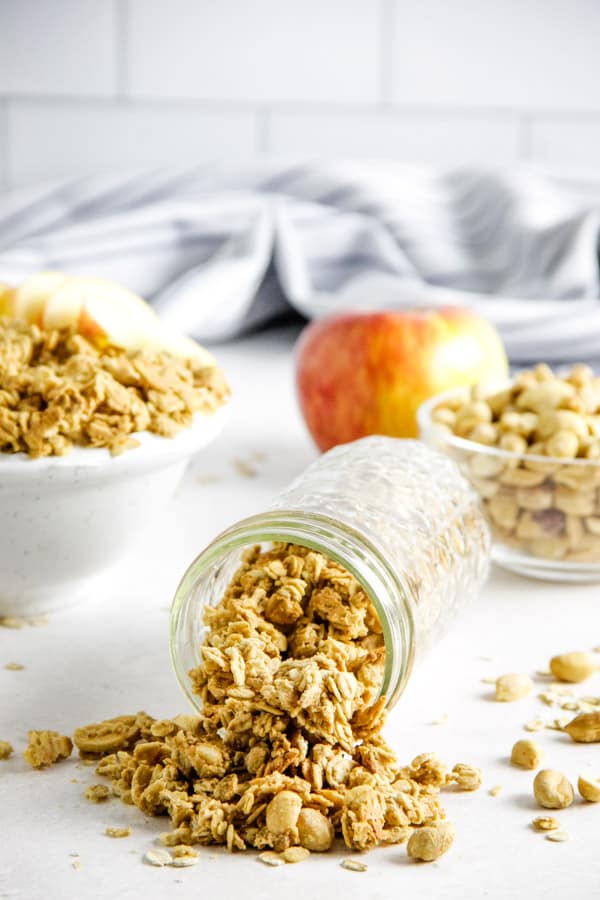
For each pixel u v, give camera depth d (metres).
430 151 1.41
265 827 0.60
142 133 1.38
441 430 0.77
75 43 1.33
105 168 1.38
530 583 0.78
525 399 0.78
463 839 0.60
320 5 1.36
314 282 1.20
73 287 0.76
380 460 0.71
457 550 0.68
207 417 0.72
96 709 0.67
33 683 0.68
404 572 0.63
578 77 1.39
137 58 1.35
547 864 0.59
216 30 1.35
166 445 0.69
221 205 1.18
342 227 1.19
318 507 0.65
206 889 0.58
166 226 1.16
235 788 0.60
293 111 1.39
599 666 0.70
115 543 0.71
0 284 0.79
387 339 0.86
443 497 0.70
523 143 1.41
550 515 0.75
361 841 0.59
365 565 0.62
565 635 0.73
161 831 0.60
